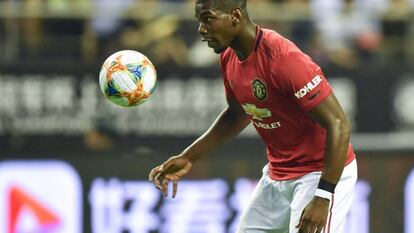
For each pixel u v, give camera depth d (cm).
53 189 3406
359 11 4078
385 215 3512
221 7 1970
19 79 3706
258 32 1995
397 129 3878
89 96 3738
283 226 2178
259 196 2198
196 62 3888
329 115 1927
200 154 2261
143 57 2116
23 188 3394
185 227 3422
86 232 3397
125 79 2077
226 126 2250
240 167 3469
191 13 3950
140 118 3756
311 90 1931
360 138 3872
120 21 3916
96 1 3972
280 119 2055
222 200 3444
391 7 4100
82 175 3409
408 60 4044
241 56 2019
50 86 3722
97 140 3731
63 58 3850
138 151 3681
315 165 2089
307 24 4006
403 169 3556
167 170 2241
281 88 1981
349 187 2084
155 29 3912
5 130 3700
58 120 3719
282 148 2119
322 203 1908
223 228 3441
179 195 3422
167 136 3772
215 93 3803
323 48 3988
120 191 3416
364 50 4044
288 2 4056
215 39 1988
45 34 3872
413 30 4078
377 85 3884
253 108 2070
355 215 3494
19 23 3850
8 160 3403
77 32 3888
